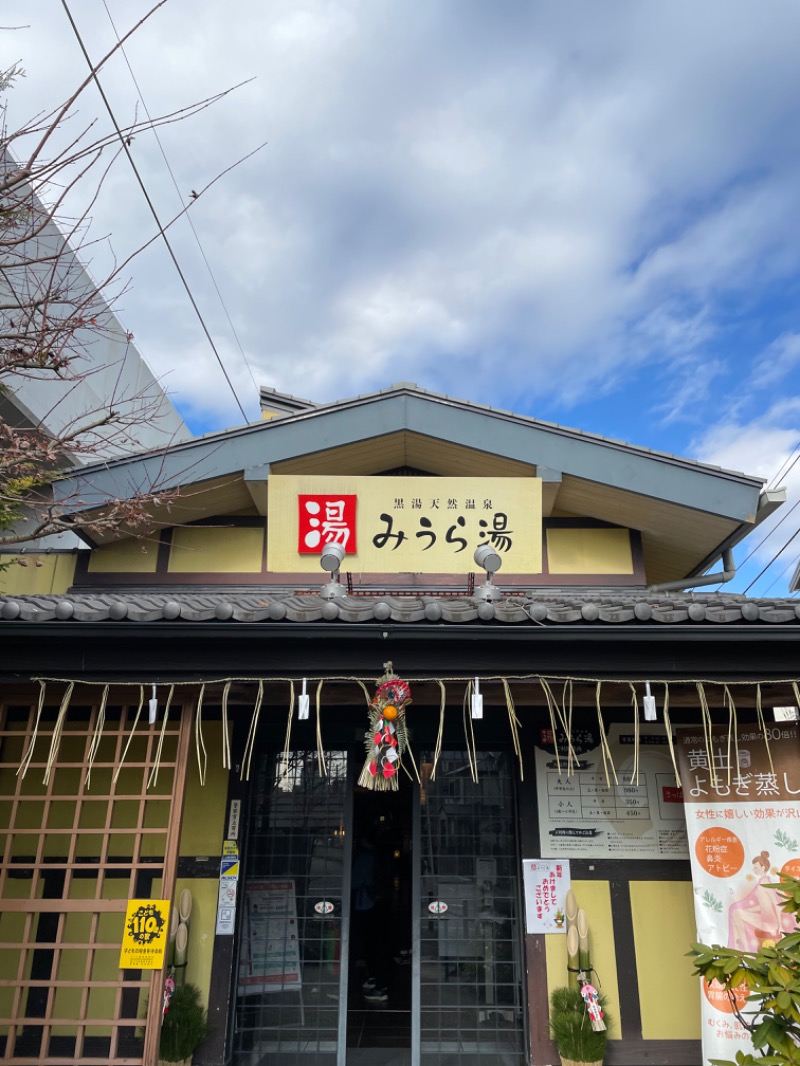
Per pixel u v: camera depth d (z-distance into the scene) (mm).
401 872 7703
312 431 7297
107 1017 5602
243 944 6070
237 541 7711
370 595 6992
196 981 5816
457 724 6504
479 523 7102
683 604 5281
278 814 6379
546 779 6320
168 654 4848
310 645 4852
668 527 7727
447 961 6051
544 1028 5742
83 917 5816
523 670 4879
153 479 7047
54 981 4684
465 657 4879
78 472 6996
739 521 7141
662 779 6320
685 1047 5715
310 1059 5812
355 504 7102
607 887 6066
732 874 5453
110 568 7578
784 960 3695
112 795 4965
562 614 4602
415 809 6371
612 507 7574
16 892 5840
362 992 7539
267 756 6508
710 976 3758
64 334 4973
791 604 4980
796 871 5309
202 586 7496
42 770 5992
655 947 5926
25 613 4500
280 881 6223
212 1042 5684
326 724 6527
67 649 4844
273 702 5781
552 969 5887
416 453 7730
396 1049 6293
